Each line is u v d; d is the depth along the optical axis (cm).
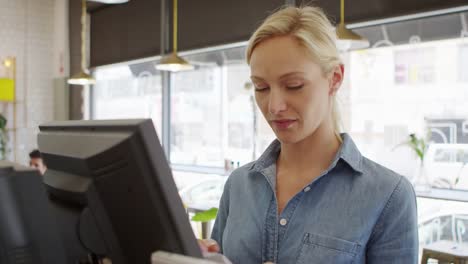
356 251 100
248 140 521
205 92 566
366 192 104
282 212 109
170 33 569
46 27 722
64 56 713
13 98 681
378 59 412
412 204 103
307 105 97
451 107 380
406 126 404
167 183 69
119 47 641
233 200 124
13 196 67
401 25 397
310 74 96
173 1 563
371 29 413
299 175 112
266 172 116
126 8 627
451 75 377
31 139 706
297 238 106
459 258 291
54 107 729
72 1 705
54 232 70
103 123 74
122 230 75
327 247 101
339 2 406
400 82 404
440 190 387
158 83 620
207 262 63
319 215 105
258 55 99
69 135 83
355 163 107
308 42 94
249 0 479
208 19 523
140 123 68
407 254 100
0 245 66
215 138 560
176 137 611
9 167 68
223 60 542
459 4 343
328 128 109
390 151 413
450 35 373
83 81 544
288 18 98
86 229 81
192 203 452
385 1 381
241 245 113
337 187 107
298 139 101
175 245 70
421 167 395
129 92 660
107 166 72
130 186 70
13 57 689
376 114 418
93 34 684
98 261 82
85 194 76
